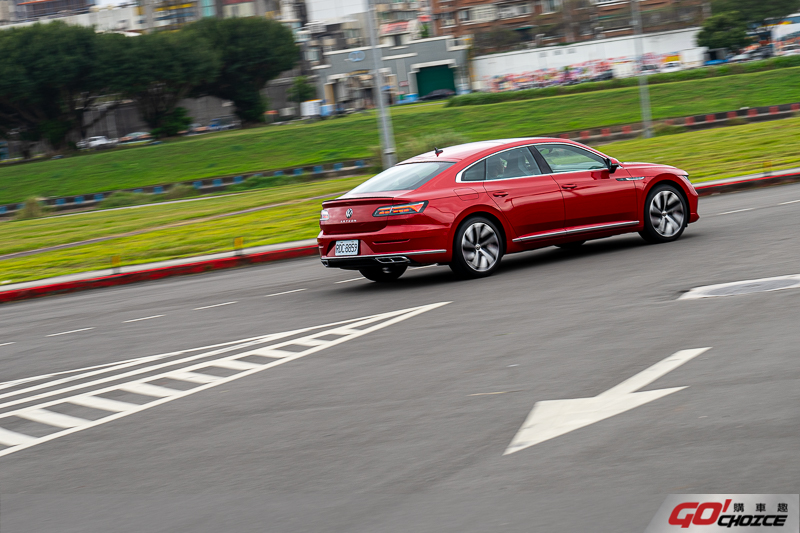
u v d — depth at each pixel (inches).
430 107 3070.9
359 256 387.5
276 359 276.1
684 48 3629.4
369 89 3956.7
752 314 252.7
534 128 2529.5
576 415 182.4
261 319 357.7
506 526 133.8
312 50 4655.5
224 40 3779.5
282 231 804.6
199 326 359.3
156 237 917.2
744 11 3535.9
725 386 189.2
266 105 3988.7
